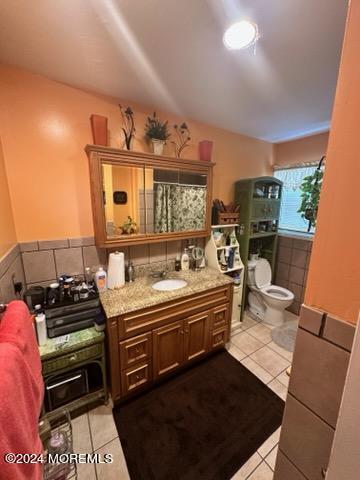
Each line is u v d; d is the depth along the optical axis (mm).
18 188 1420
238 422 1454
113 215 1642
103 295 1617
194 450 1292
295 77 1361
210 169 1991
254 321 2631
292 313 2809
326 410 530
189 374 1836
